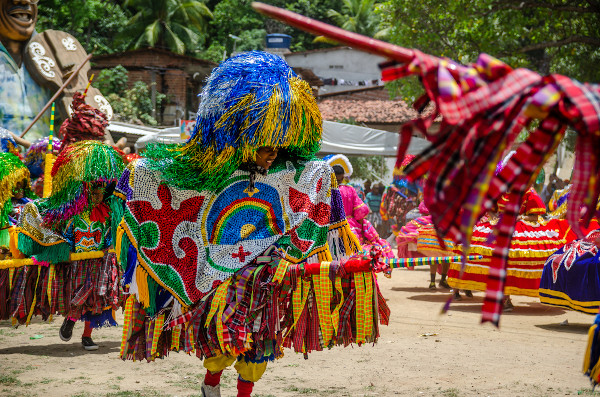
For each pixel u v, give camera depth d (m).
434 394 4.70
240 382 4.07
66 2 37.59
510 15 21.64
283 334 4.18
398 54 2.05
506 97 2.00
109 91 30.45
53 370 5.31
